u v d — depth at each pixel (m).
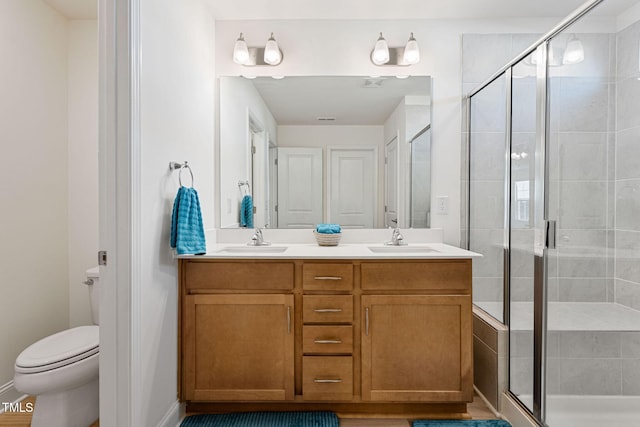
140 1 1.41
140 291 1.42
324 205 2.41
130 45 1.36
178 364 1.78
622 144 1.84
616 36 1.85
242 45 2.28
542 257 1.72
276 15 2.31
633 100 1.81
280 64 2.38
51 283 2.27
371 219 2.40
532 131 1.84
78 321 2.42
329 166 2.40
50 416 1.63
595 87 1.84
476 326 2.13
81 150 2.42
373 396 1.78
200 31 2.10
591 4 1.57
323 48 2.38
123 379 1.36
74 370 1.62
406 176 2.38
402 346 1.79
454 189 2.37
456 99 2.36
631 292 1.77
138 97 1.40
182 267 1.80
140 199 1.42
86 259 2.42
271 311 1.79
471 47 2.35
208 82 2.25
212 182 2.33
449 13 2.29
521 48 2.33
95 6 2.28
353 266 1.80
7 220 1.98
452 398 1.77
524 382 1.77
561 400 1.66
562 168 1.78
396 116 2.38
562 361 1.68
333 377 1.78
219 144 2.38
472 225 2.31
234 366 1.79
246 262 1.80
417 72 2.37
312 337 1.79
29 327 2.11
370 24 2.37
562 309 1.71
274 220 2.40
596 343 1.69
